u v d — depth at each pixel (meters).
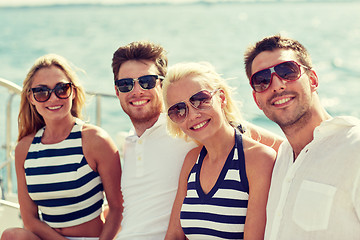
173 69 2.23
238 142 2.18
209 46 22.86
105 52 21.59
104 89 12.75
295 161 1.84
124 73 2.64
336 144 1.74
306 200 1.73
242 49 21.20
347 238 1.64
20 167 2.78
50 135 2.74
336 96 11.60
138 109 2.64
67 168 2.63
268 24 35.53
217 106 2.15
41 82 2.62
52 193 2.65
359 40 22.47
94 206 2.70
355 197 1.62
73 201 2.65
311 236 1.70
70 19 53.09
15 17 63.50
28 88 2.71
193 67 2.21
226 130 2.19
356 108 10.33
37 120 2.83
